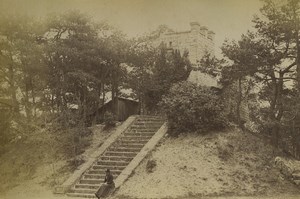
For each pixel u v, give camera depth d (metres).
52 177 21.86
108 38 27.73
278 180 19.03
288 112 22.22
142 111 29.14
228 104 24.94
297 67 21.47
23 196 20.00
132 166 20.27
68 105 27.00
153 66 29.30
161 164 20.20
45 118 24.36
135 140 23.34
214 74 24.77
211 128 22.38
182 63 29.17
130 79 29.05
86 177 20.78
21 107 26.45
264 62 22.05
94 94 27.17
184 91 23.33
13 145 26.12
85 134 24.72
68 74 25.86
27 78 26.20
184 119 22.39
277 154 20.98
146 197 17.94
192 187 18.47
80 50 26.58
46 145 25.00
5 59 26.12
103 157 22.08
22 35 26.44
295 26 21.30
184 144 21.61
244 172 19.39
